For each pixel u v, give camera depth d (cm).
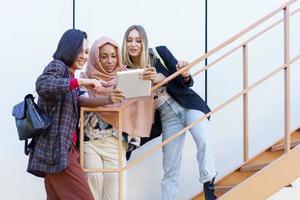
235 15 416
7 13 394
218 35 414
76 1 402
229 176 359
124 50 327
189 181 403
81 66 293
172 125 340
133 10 409
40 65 395
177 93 334
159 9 412
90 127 309
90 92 309
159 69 333
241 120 413
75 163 279
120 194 299
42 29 397
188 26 412
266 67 418
